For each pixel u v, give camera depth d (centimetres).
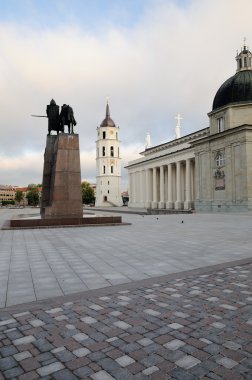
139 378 328
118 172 10469
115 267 848
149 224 2245
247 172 3688
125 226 2075
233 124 4066
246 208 3691
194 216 3222
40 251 1114
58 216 2023
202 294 601
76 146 2058
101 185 10369
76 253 1068
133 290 635
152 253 1052
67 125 2105
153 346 395
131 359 365
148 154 7781
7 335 437
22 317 500
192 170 5719
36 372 343
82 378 330
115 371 341
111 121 10456
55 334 436
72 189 2047
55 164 2058
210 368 344
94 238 1458
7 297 604
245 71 4219
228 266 837
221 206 4122
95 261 930
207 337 417
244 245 1204
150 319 482
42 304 559
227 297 581
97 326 459
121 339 416
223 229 1814
